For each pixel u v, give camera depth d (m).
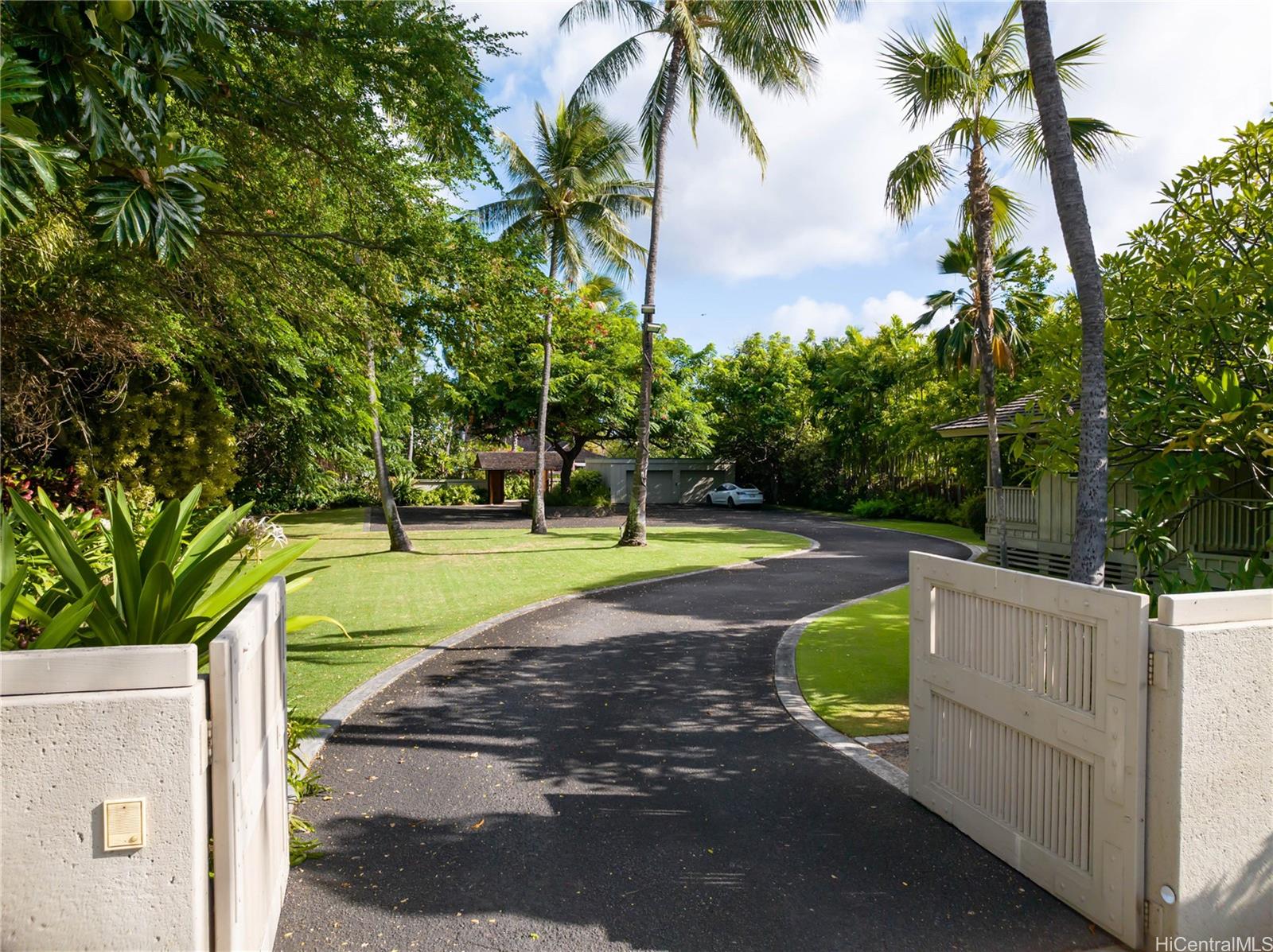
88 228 4.82
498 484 35.72
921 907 2.98
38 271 6.13
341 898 3.05
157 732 1.82
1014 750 3.29
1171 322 5.81
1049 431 6.57
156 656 1.84
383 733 5.17
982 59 10.90
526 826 3.73
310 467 18.75
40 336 7.47
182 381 12.32
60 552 3.21
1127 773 2.63
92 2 2.74
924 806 3.95
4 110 2.39
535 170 19.89
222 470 13.79
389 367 9.83
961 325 16.64
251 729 2.36
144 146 3.04
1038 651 3.11
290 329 8.42
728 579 12.58
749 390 35.59
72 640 3.00
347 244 6.71
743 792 4.17
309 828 3.67
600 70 16.09
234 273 6.70
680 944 2.74
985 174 12.18
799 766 4.58
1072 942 2.73
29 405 8.59
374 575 13.06
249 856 2.29
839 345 35.44
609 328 28.36
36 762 1.76
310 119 6.02
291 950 2.70
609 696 6.08
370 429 14.67
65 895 1.78
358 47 5.78
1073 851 2.94
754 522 26.05
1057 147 5.00
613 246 21.30
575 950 2.70
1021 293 19.55
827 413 32.91
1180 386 5.62
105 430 11.58
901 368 29.22
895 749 4.89
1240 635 2.59
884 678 6.61
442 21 5.88
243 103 5.72
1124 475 6.26
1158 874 2.57
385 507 16.88
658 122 16.78
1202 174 6.00
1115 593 2.69
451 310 7.33
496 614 9.48
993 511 14.77
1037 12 5.04
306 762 4.57
